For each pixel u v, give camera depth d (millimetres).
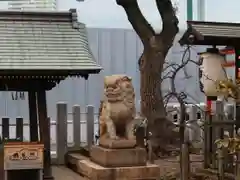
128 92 8078
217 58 8180
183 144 7309
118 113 8023
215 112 9750
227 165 7742
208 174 7855
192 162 8641
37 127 8156
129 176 7840
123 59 12562
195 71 12250
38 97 8008
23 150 7293
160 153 9289
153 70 9602
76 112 9898
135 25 9664
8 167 7238
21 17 8055
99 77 12344
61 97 12039
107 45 12461
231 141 6496
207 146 8305
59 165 9531
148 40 9648
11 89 7906
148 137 9133
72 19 8148
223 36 8148
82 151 9484
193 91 12188
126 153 7965
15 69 7473
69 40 7965
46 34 7973
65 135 9672
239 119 8125
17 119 9367
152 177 7930
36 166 7305
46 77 7750
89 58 7812
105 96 8219
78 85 12195
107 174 7789
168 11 9602
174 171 8180
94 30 12359
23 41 7844
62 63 7668
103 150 8023
